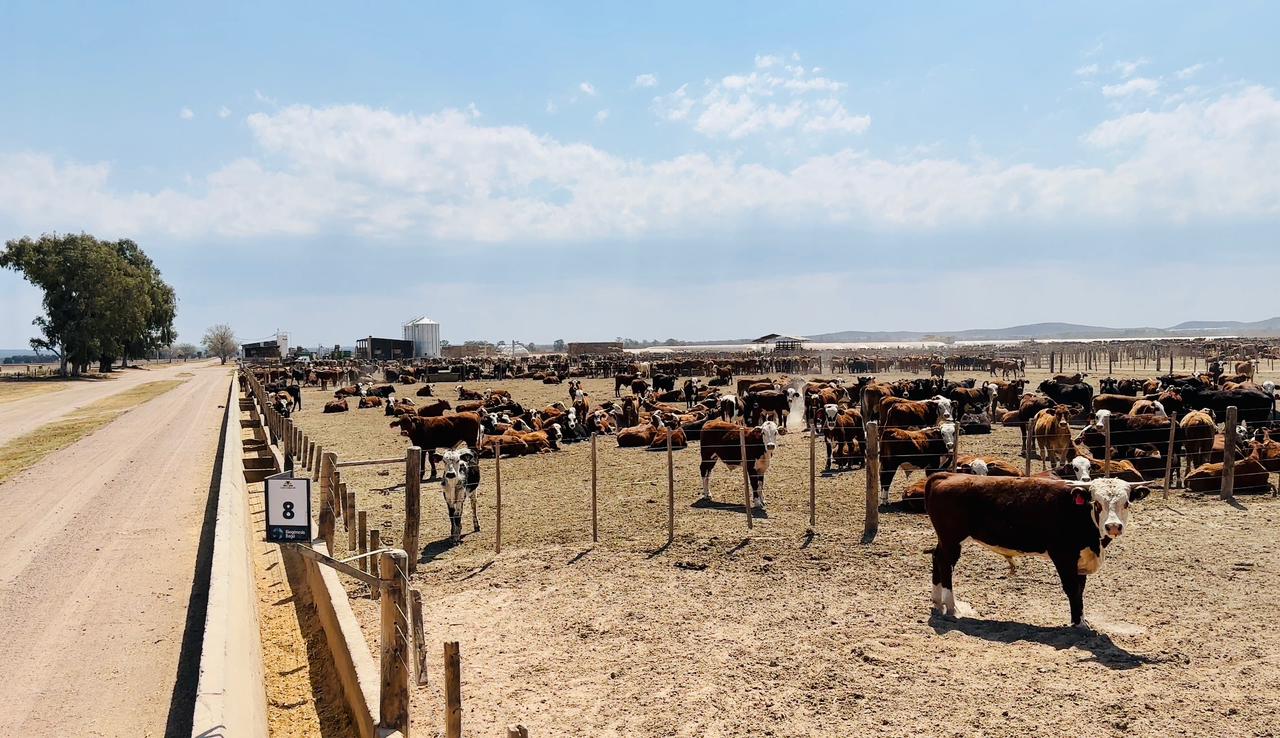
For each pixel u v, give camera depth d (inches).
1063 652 336.2
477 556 541.0
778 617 400.2
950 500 384.2
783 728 287.0
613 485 758.5
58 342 3609.7
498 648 379.9
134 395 2391.7
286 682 361.4
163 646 378.3
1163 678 306.2
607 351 5226.4
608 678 339.0
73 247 3580.2
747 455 622.5
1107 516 342.6
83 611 429.1
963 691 305.4
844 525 568.4
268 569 545.3
